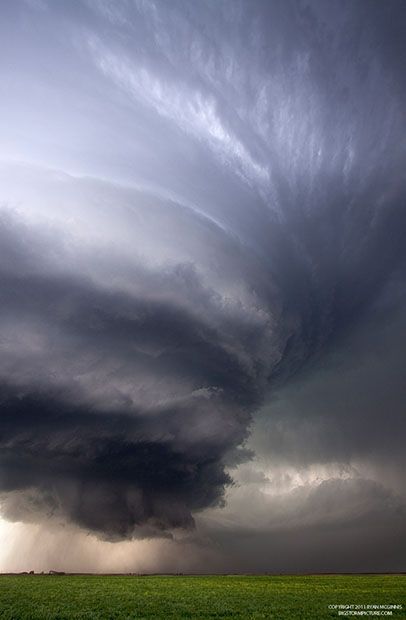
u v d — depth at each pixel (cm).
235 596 4284
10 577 7050
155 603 3700
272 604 3672
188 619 2938
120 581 6247
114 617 3000
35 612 3153
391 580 6362
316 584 5669
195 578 7075
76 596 4178
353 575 7925
